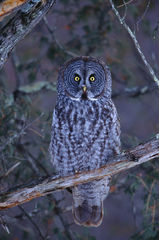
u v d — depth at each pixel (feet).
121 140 52.95
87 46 64.95
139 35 85.76
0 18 38.37
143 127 90.74
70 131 48.16
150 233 51.29
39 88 66.74
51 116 50.96
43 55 64.85
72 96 49.01
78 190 52.16
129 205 74.33
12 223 50.34
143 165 53.21
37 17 38.09
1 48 38.32
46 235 53.98
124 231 93.15
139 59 63.36
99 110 48.32
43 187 42.09
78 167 49.85
